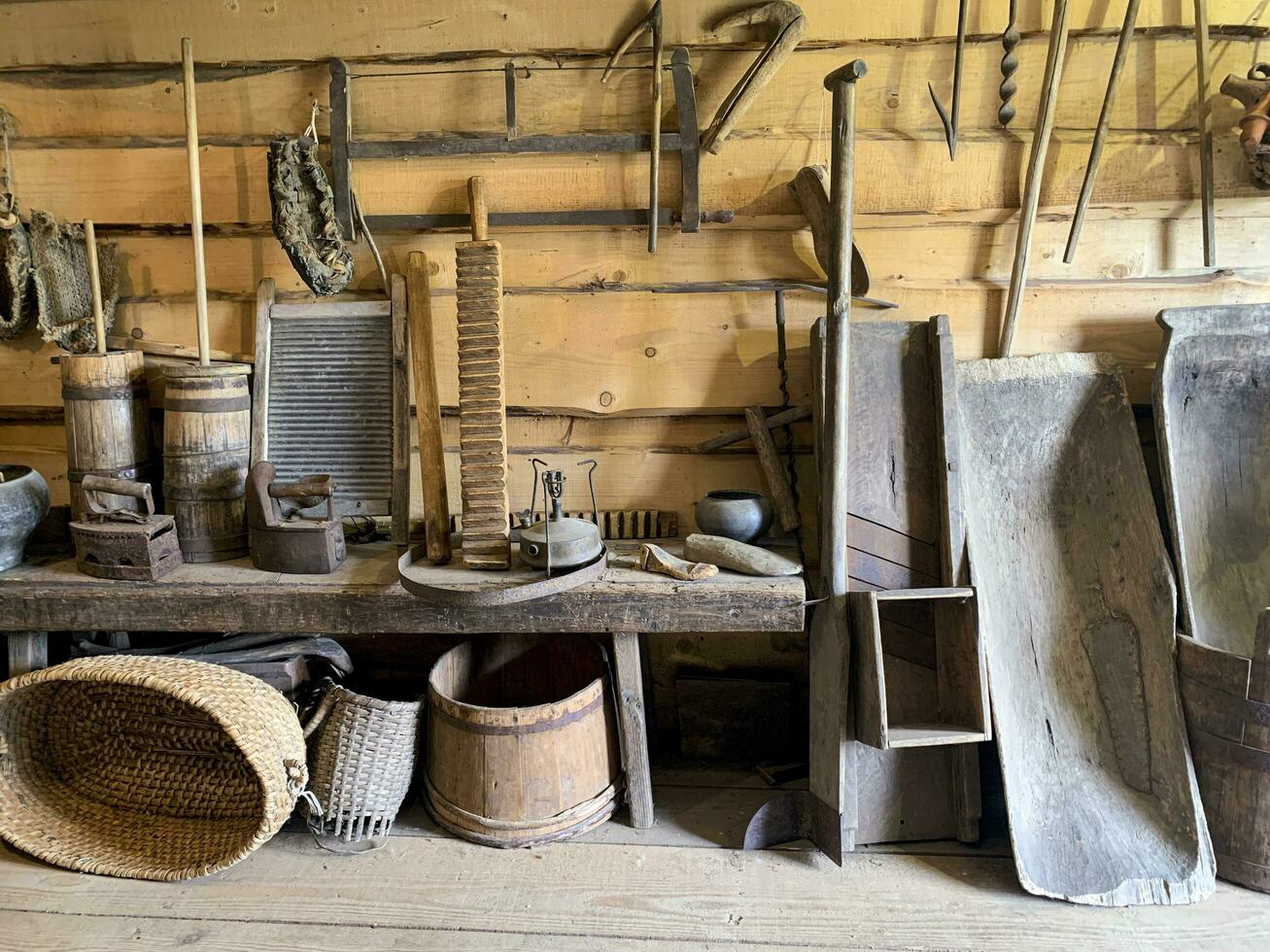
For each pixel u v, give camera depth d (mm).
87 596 2145
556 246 2346
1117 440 2188
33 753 2271
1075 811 2012
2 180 2385
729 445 2424
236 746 2004
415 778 2354
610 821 2213
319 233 2211
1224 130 2188
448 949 1809
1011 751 2037
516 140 2227
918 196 2248
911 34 2182
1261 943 1774
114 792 2262
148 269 2436
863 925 1851
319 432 2391
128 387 2326
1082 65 2176
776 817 2100
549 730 2072
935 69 2197
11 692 2021
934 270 2303
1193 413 2195
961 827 2104
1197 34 2107
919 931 1832
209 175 2359
